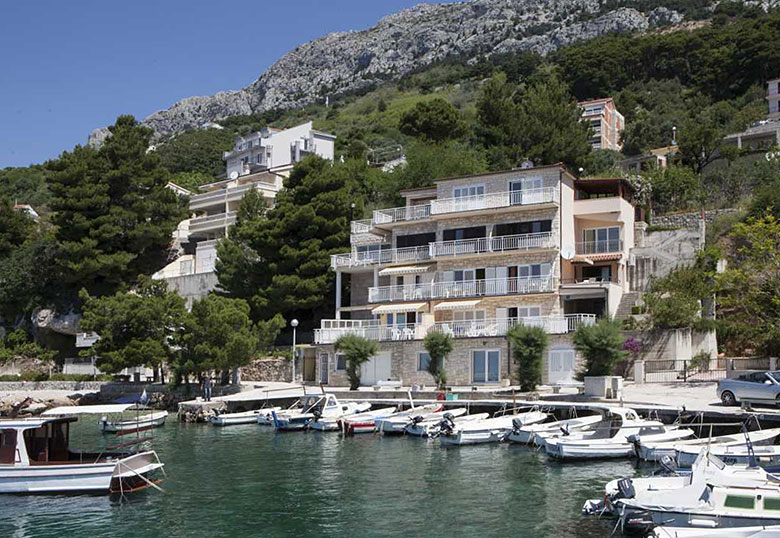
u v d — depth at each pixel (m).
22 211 104.19
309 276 68.88
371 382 59.94
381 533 23.77
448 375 56.72
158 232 83.69
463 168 83.19
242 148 132.50
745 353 52.56
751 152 84.06
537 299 58.75
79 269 77.81
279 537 23.70
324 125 187.88
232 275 71.62
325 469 34.16
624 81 157.88
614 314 57.31
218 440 43.84
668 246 60.41
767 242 49.88
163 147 166.62
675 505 22.28
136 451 36.41
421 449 39.19
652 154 100.38
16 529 25.58
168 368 69.75
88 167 83.12
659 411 38.25
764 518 21.14
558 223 59.81
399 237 67.62
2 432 31.55
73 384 69.81
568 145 92.12
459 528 24.02
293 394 54.47
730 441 31.28
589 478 30.53
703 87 143.38
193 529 24.89
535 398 45.97
